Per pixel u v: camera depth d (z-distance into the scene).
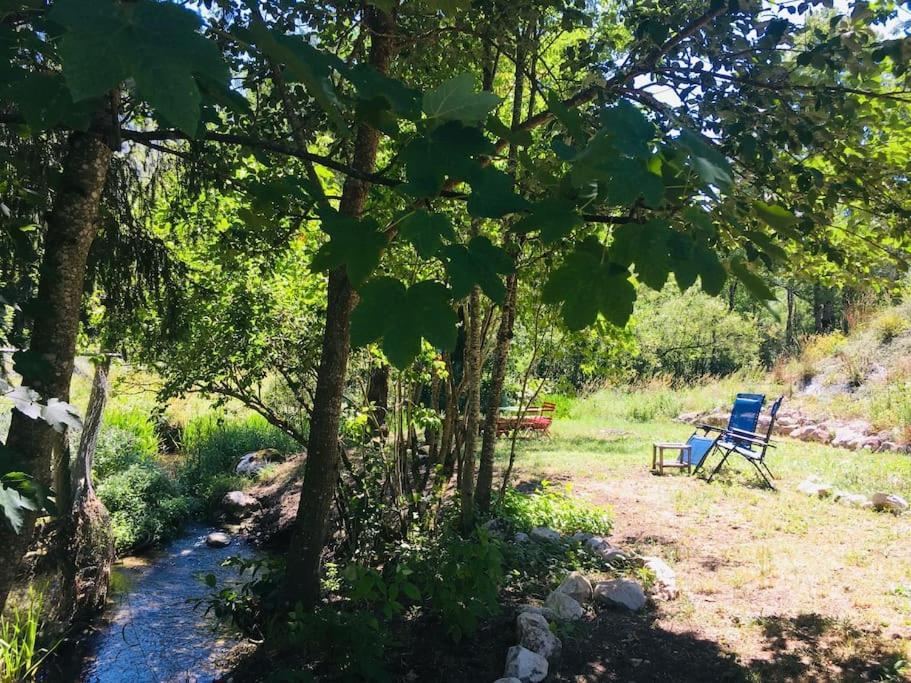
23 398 1.58
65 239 2.21
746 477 9.16
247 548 7.90
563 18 4.38
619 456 10.94
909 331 14.02
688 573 5.62
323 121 3.89
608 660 4.11
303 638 4.03
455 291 1.07
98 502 6.26
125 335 5.04
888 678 3.85
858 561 5.75
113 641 5.29
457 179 1.21
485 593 4.25
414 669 4.05
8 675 4.31
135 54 0.69
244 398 6.26
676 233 1.17
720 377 22.23
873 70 3.20
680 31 3.66
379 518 5.93
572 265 1.21
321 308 6.27
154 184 4.64
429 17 4.18
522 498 7.16
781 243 3.49
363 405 6.38
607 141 1.02
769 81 3.47
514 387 9.12
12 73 1.28
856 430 11.48
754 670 3.97
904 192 3.68
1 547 2.05
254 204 2.09
